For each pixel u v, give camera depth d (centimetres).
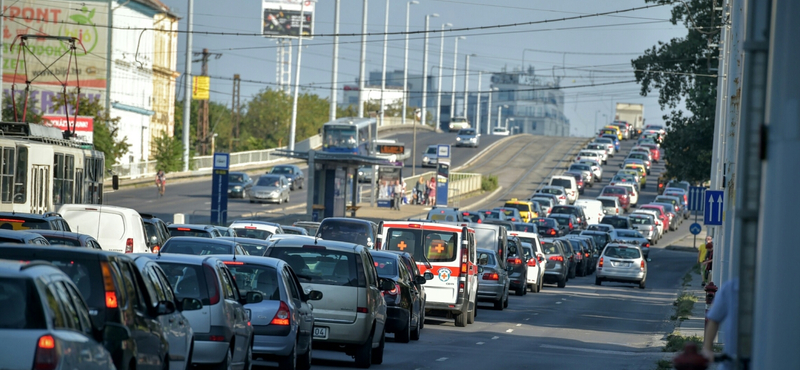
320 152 17588
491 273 10062
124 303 2972
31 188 9500
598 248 18562
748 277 1969
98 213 7844
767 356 1897
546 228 19450
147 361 3116
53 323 2344
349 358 5950
